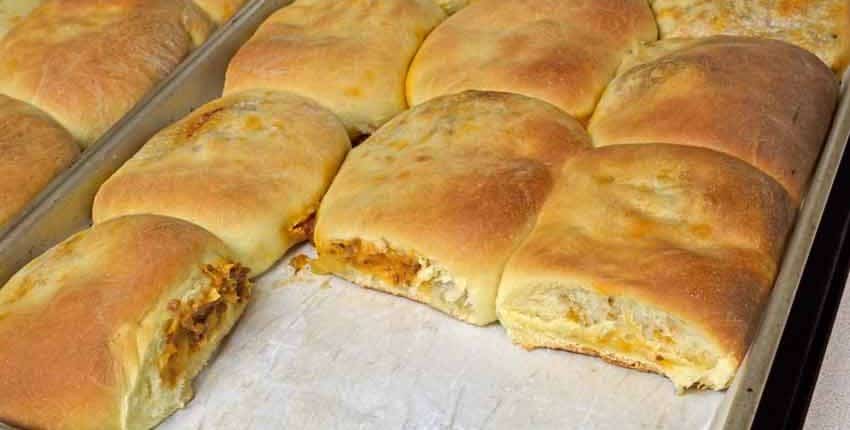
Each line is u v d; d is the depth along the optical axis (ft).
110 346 1.41
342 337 1.55
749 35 1.82
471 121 1.66
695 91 1.64
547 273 1.45
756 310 1.40
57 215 1.65
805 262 1.42
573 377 1.48
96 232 1.55
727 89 1.63
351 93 1.78
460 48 1.82
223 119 1.72
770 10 1.83
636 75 1.71
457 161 1.59
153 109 1.79
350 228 1.55
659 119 1.62
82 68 1.82
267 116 1.72
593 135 1.68
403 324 1.56
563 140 1.63
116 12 1.94
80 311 1.43
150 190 1.62
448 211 1.52
